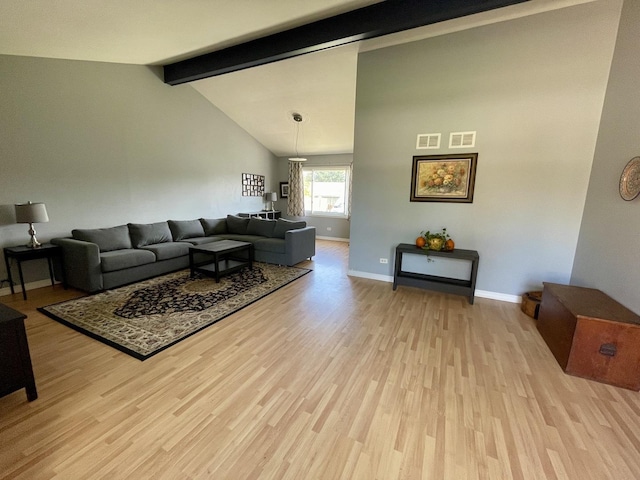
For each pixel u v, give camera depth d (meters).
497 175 3.38
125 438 1.54
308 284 4.08
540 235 3.29
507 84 3.19
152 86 4.89
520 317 3.08
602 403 1.84
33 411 1.71
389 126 3.86
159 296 3.50
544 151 3.15
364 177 4.14
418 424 1.66
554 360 2.31
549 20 2.94
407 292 3.80
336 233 7.81
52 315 2.96
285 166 8.17
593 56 2.84
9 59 3.35
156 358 2.26
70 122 3.93
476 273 3.36
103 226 4.41
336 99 5.14
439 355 2.35
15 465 1.38
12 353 1.69
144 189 4.95
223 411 1.74
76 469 1.37
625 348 1.95
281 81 4.88
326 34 3.09
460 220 3.65
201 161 5.96
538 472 1.38
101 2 2.31
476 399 1.86
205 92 5.68
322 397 1.86
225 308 3.19
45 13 2.39
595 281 2.75
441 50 3.44
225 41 3.62
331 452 1.48
